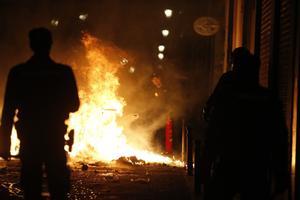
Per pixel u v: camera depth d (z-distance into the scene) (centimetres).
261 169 1134
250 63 1152
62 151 1277
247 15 2409
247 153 1133
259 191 1137
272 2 1661
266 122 1137
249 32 2339
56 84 1262
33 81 1255
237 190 1155
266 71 1811
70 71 1282
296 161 1352
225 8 3381
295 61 1388
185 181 2334
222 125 1150
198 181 1923
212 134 1159
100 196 1978
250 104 1138
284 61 1544
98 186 2181
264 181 1137
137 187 2186
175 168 2750
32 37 1262
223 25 3522
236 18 2781
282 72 1568
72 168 2656
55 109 1263
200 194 1916
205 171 1188
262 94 1142
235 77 1161
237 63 1159
